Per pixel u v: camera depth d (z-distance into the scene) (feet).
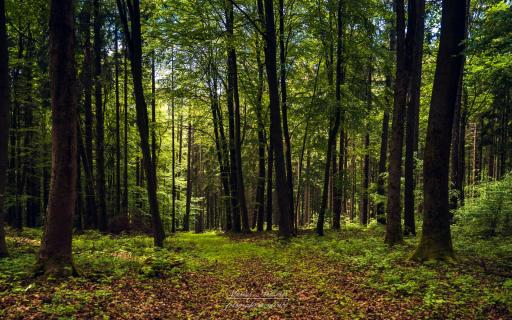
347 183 76.54
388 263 34.22
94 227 79.41
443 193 34.45
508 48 30.09
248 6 74.38
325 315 22.52
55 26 28.81
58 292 24.00
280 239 57.06
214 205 156.76
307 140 78.07
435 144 34.50
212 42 73.56
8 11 63.10
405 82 45.39
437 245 34.12
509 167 91.71
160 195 122.31
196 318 22.35
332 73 68.54
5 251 35.47
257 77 80.02
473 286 25.89
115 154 97.19
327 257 41.50
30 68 71.51
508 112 85.56
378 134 84.07
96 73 71.51
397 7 45.19
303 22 65.77
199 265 38.96
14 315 19.97
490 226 47.47
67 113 29.35
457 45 33.65
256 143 81.87
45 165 77.77
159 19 72.74
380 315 21.81
